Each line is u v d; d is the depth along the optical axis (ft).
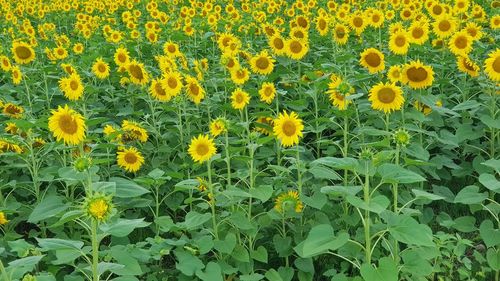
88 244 8.06
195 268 6.31
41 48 19.97
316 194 7.48
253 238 7.56
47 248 5.16
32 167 9.52
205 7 25.16
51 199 6.55
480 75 11.24
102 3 30.76
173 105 11.78
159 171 7.71
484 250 8.15
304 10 24.00
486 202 9.23
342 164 6.07
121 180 6.17
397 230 5.61
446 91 13.03
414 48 13.42
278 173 8.38
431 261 7.29
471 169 9.86
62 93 13.93
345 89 8.37
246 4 27.25
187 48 19.12
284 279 7.24
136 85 13.11
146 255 6.35
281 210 7.70
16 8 31.17
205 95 11.65
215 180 9.87
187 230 7.70
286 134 7.66
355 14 16.53
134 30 19.44
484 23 18.67
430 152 10.96
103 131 9.91
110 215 5.16
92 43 19.26
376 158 6.21
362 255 7.07
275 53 12.99
